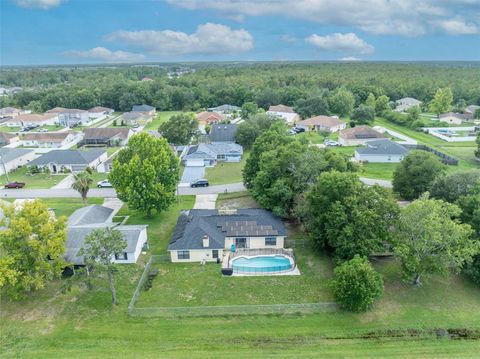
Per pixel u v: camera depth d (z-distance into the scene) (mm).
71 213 58000
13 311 35344
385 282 40094
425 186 58500
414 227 37656
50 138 104500
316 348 31094
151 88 182125
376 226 39875
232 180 74500
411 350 30938
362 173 76625
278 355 30188
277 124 95562
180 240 44656
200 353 30391
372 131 103312
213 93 187000
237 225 48312
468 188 48906
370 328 33562
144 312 35000
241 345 31406
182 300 37312
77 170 80875
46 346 31109
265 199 53031
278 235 47062
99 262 35781
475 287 39594
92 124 142500
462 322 34500
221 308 35250
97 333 32562
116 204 62094
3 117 154375
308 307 35688
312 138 110500
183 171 80438
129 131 107688
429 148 92500
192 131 102000
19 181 75000
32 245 34375
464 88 179125
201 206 61062
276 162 53656
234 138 102500
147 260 44750
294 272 42250
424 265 37188
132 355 30109
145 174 51469
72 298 37250
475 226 40156
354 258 37031
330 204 43250
